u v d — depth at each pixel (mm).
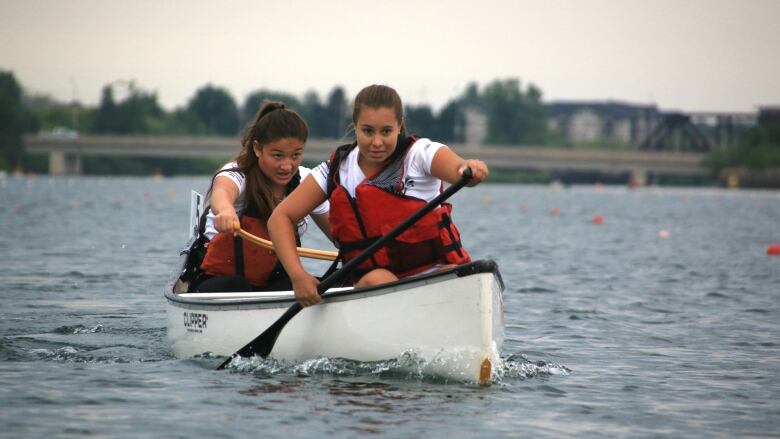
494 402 22172
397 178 22688
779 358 29328
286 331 24453
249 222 26844
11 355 27141
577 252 70188
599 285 48344
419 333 22875
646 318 37281
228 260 27375
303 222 27375
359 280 23875
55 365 25750
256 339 24875
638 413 22094
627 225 115188
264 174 26609
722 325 35781
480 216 132625
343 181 23156
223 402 21641
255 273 27406
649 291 46188
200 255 29578
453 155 22000
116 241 72188
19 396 22094
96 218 105438
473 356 22406
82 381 23688
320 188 23359
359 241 23234
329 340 23984
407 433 19578
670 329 34688
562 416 21500
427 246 23109
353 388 22797
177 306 27094
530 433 20016
